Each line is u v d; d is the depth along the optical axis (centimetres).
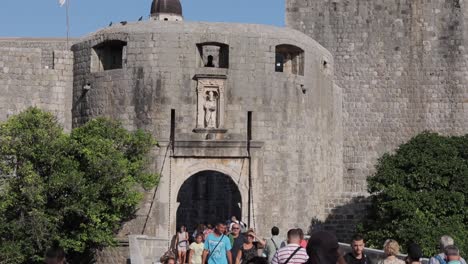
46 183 2931
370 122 4681
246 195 3459
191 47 3456
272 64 3531
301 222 3634
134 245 2666
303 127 3656
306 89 3681
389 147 4672
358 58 4703
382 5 4712
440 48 4697
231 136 3456
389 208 3353
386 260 1383
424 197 3322
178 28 3475
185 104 3441
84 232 2988
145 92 3450
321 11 4728
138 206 3391
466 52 4688
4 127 2980
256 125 3488
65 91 3709
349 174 4650
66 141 3027
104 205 3011
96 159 2994
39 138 2980
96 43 3588
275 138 3525
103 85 3544
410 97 4697
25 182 2867
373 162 4659
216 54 4247
